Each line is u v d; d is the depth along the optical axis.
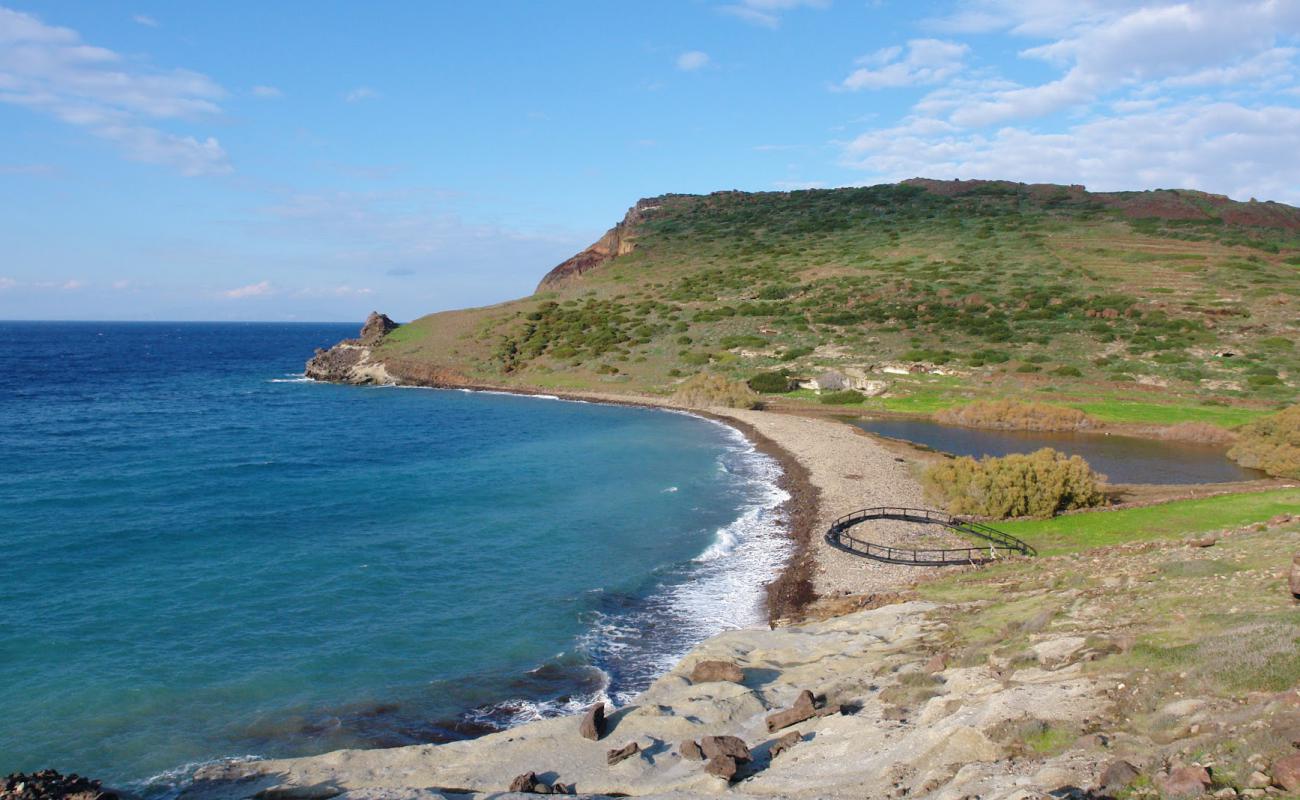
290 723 16.98
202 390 91.44
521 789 12.77
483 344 109.25
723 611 23.88
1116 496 37.28
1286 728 8.45
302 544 29.72
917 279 106.56
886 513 34.50
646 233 164.12
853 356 84.25
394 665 19.94
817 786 10.95
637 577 26.98
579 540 31.31
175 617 22.38
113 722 16.73
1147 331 81.44
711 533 32.44
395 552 29.11
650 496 39.19
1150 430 59.16
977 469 35.06
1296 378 68.31
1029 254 114.81
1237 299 87.19
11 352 158.88
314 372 109.50
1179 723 9.66
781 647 19.02
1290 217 137.62
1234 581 15.90
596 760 13.73
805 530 32.56
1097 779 8.72
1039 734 10.34
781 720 14.20
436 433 60.16
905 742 11.49
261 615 22.77
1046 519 31.55
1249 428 49.78
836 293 105.31
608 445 55.00
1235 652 11.00
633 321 107.00
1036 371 75.25
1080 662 12.73
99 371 115.94
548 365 97.06
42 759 15.31
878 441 55.28
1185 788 7.94
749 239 149.38
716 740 13.13
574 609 24.02
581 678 19.44
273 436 56.91
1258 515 28.88
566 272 174.62
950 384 75.12
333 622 22.48
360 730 16.81
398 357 106.56
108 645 20.39
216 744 16.09
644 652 21.02
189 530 31.06
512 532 32.25
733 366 86.19
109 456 47.12
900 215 153.88
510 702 18.14
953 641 16.77
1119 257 110.25
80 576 25.34
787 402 75.19
